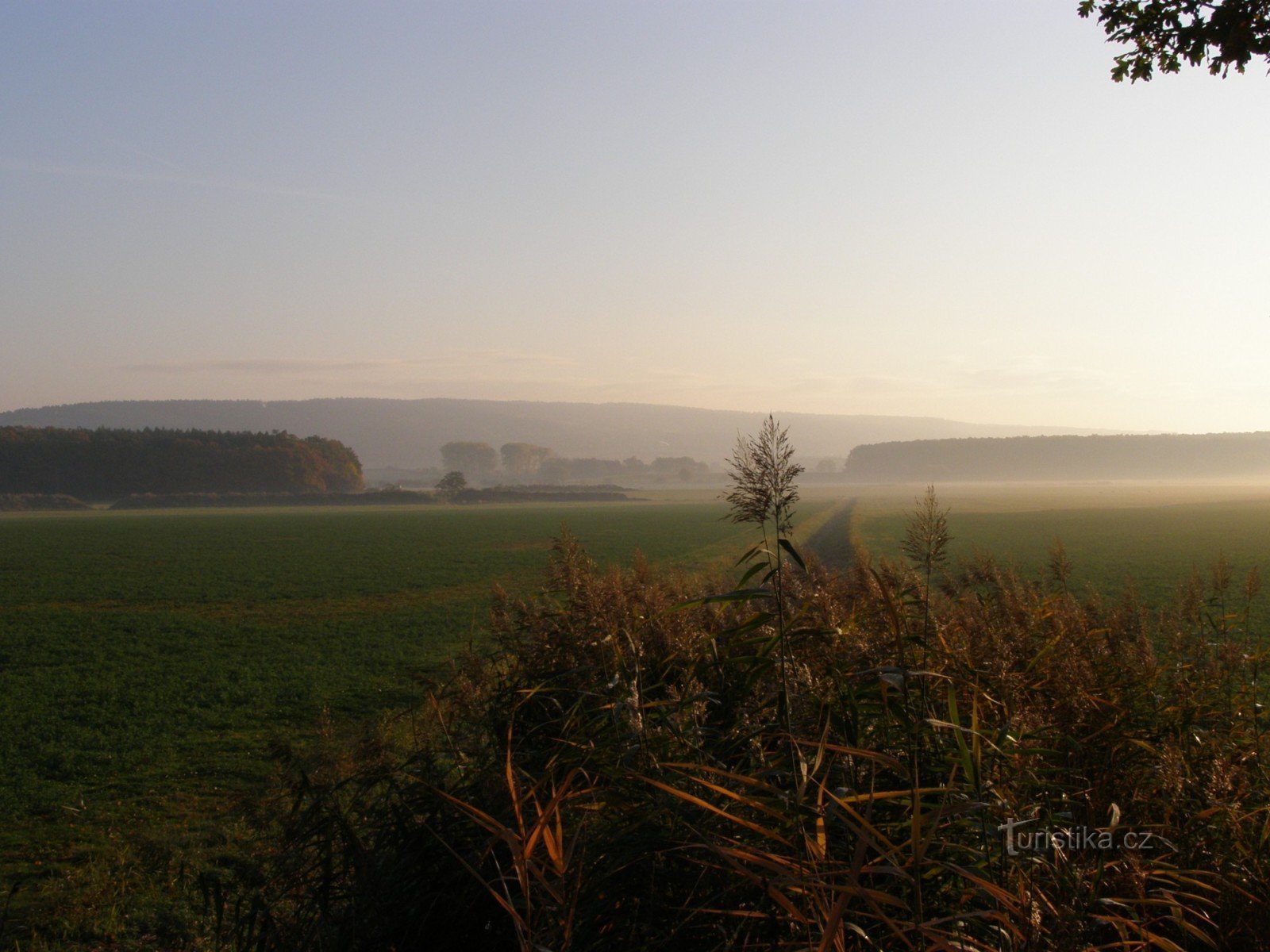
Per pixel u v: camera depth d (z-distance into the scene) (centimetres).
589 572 516
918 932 248
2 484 16300
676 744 335
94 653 2266
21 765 1211
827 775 290
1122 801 371
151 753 1261
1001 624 503
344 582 4181
